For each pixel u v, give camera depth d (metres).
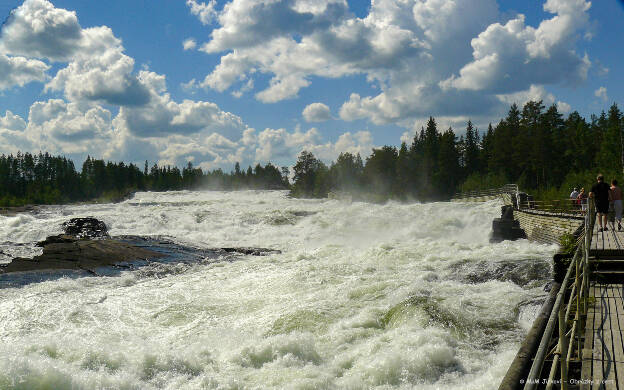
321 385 6.95
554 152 80.00
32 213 44.09
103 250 21.58
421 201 96.12
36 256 20.33
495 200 39.56
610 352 5.76
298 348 8.40
